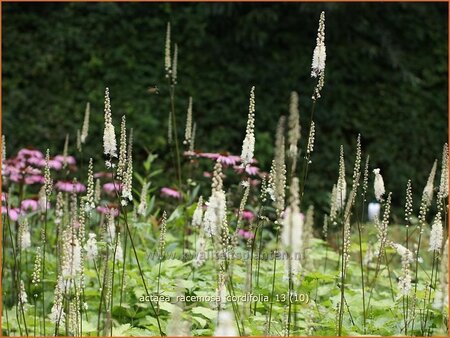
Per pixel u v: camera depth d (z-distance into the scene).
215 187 4.73
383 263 8.91
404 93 15.27
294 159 4.54
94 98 14.19
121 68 14.42
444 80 15.61
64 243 5.13
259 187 11.58
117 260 6.38
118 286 6.91
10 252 8.06
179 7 14.80
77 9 14.64
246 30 14.29
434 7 15.66
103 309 6.43
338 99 14.81
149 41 14.64
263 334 5.28
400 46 15.40
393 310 6.22
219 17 14.55
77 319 5.11
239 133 14.29
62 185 8.47
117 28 14.61
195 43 14.53
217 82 14.49
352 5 14.48
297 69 14.66
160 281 6.65
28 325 6.10
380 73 15.10
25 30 14.55
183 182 13.07
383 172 14.77
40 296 7.15
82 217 5.40
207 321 6.10
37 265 5.68
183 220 8.26
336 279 7.23
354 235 9.95
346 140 14.91
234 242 5.53
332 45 14.87
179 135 14.01
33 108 14.11
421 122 15.30
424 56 15.60
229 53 14.61
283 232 3.91
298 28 14.80
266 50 14.69
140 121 13.95
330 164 14.39
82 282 5.42
